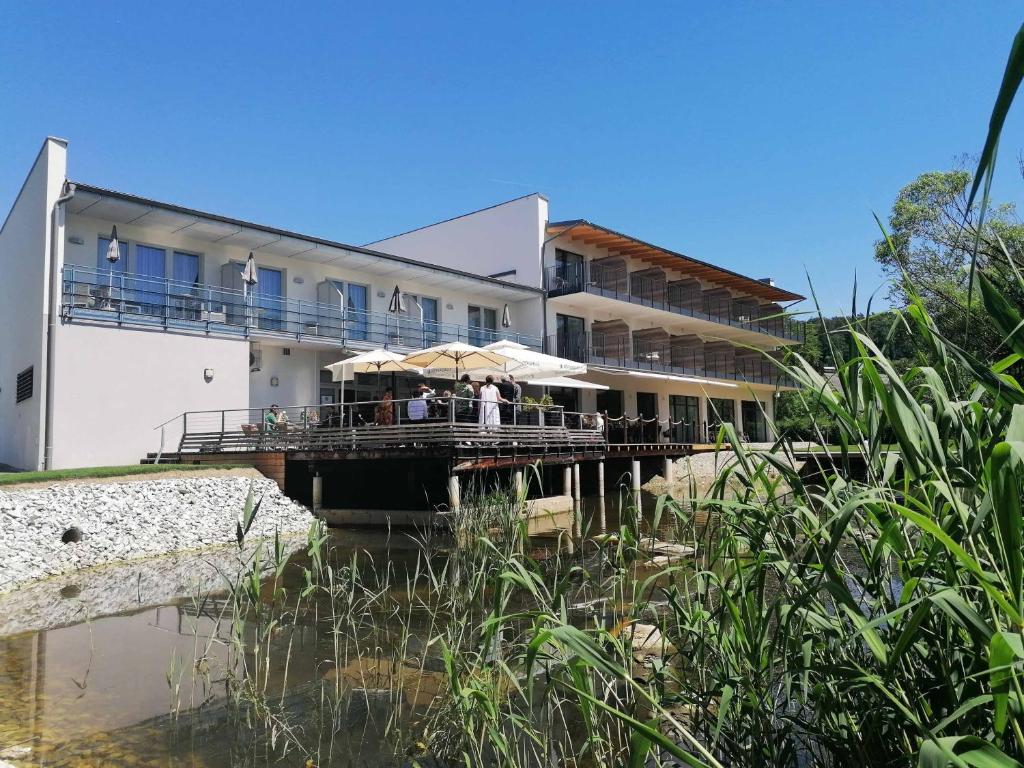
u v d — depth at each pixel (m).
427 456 12.41
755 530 2.79
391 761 3.79
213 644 5.97
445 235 28.08
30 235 16.59
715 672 3.14
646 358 28.06
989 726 2.00
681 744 3.40
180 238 17.42
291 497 14.36
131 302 16.05
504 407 15.96
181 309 16.92
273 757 3.86
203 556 10.36
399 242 29.66
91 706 4.61
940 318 4.27
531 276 25.55
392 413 14.02
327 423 15.49
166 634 6.32
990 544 2.07
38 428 14.60
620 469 21.23
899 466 3.21
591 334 26.72
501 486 14.53
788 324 38.00
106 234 16.17
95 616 6.99
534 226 25.62
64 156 15.08
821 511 2.59
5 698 4.74
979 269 1.89
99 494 11.09
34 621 6.83
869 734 2.38
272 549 10.77
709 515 3.19
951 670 2.20
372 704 4.57
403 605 7.09
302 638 6.07
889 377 1.96
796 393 2.77
